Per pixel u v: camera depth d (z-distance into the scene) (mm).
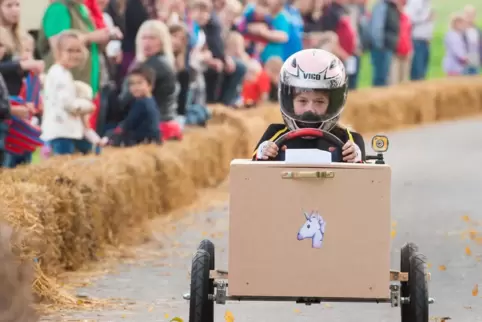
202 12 43281
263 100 50938
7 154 28281
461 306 21156
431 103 76688
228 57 46031
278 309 20859
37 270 20609
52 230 22906
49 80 31422
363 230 15242
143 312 20094
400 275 15859
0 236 9359
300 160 15219
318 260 15297
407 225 32031
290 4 53688
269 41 50469
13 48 29203
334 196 15203
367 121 67625
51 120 31375
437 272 24906
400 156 52406
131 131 35000
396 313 20578
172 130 37469
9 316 8703
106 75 34688
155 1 37938
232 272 15375
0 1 29016
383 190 15180
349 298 15422
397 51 72250
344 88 16797
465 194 39094
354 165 15180
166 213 33188
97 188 26188
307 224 15250
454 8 112562
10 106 26797
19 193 22453
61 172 25281
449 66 88188
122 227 27797
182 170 34469
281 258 15312
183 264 25562
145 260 25969
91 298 21266
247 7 50812
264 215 15273
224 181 41469
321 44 56625
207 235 29828
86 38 32562
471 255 27156
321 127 16891
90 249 25547
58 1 32312
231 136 42594
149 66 35500
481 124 76188
